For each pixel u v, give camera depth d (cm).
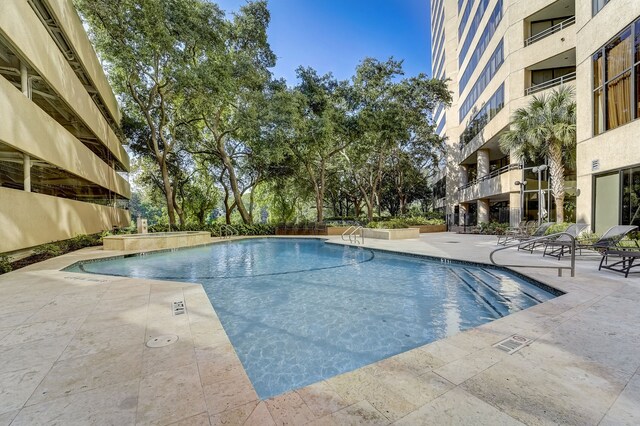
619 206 834
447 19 2939
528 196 1573
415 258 886
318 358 327
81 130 1410
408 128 2194
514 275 583
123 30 1312
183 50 1516
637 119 765
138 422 170
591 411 171
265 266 850
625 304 365
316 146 1928
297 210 3041
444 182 3434
